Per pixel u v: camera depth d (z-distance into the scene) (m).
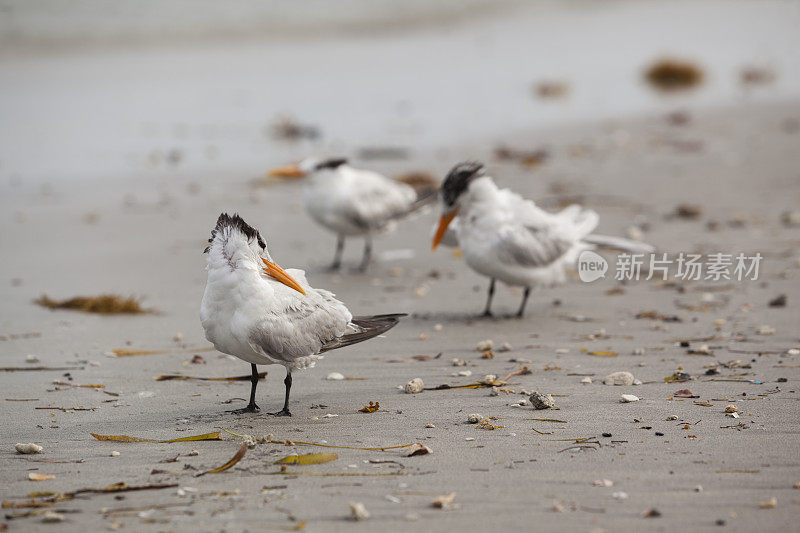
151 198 20.09
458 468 7.75
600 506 6.99
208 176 21.88
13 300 13.84
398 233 18.66
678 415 9.09
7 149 23.39
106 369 10.95
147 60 33.66
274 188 21.28
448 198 13.22
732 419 8.96
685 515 6.84
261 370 11.03
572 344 11.93
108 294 14.24
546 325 12.88
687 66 34.06
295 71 33.56
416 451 8.07
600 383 10.27
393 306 13.98
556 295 14.48
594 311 13.51
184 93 29.84
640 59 38.41
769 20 47.72
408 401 9.72
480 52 38.88
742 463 7.82
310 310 9.18
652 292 14.36
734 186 20.62
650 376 10.48
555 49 40.25
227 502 7.07
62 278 15.09
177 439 8.49
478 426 8.85
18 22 35.31
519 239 12.95
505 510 6.93
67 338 12.17
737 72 35.84
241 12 40.44
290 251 17.06
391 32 41.56
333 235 18.27
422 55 37.59
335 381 10.54
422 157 23.56
